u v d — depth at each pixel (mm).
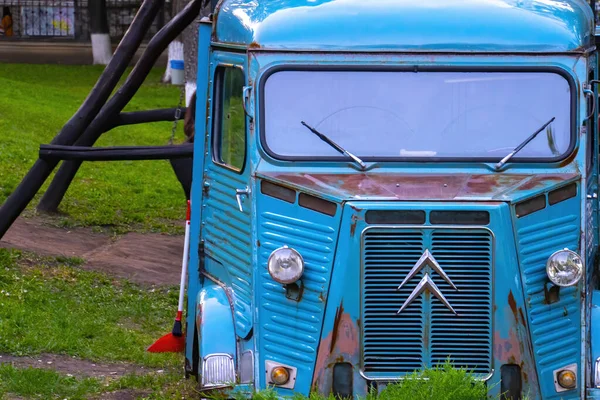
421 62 6930
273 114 6871
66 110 27828
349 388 6438
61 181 15938
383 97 6910
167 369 9312
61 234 14891
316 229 6480
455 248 6340
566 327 6578
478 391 6133
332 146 6828
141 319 11234
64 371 8875
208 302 7102
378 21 6996
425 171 6777
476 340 6406
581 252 6672
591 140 7352
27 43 44969
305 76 6918
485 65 6930
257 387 6629
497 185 6578
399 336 6402
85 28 47906
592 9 8695
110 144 24266
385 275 6355
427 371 6207
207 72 7934
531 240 6461
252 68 6902
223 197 7414
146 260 14094
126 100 13773
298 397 6289
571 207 6672
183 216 17656
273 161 6789
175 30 13109
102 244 14828
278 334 6609
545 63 6934
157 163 23188
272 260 6391
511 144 6844
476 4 7156
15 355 9141
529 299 6434
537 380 6469
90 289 11977
